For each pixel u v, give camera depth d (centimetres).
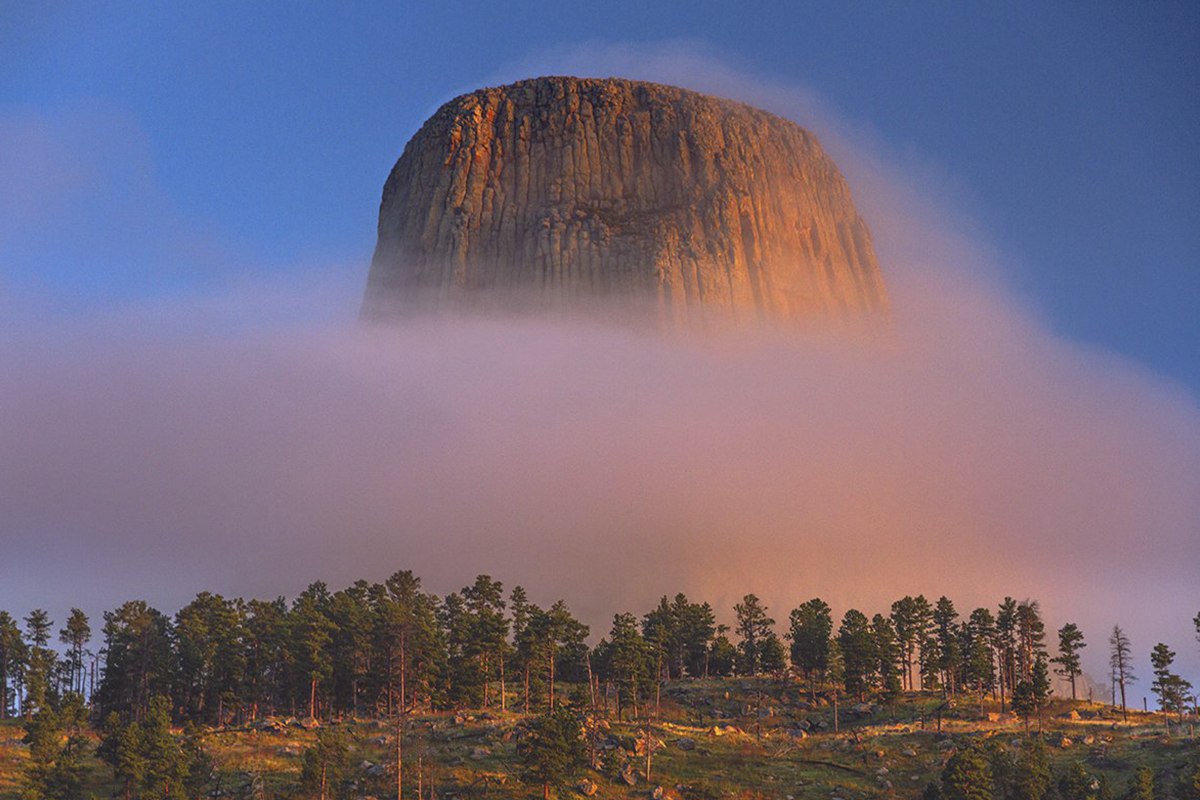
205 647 16488
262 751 14300
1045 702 16962
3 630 16412
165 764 12681
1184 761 13662
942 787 13212
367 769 13738
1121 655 17212
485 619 16162
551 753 13012
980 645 17175
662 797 13375
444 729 15112
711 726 16038
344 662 16300
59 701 15475
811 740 15575
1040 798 12875
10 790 13000
